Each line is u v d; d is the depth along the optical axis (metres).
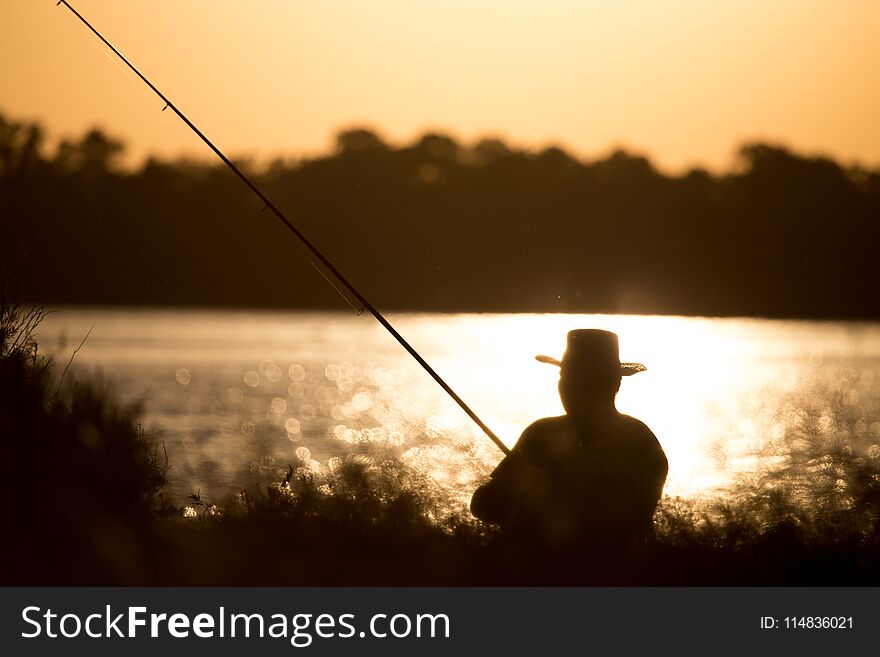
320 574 20.17
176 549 21.38
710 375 135.88
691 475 39.44
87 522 21.45
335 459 40.47
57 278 28.97
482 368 152.00
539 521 19.94
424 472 30.48
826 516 25.89
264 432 74.31
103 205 85.94
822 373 145.00
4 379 24.53
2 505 21.42
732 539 22.27
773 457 47.09
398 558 20.92
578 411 19.92
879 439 56.38
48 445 22.92
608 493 19.72
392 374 167.62
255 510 24.33
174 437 67.12
